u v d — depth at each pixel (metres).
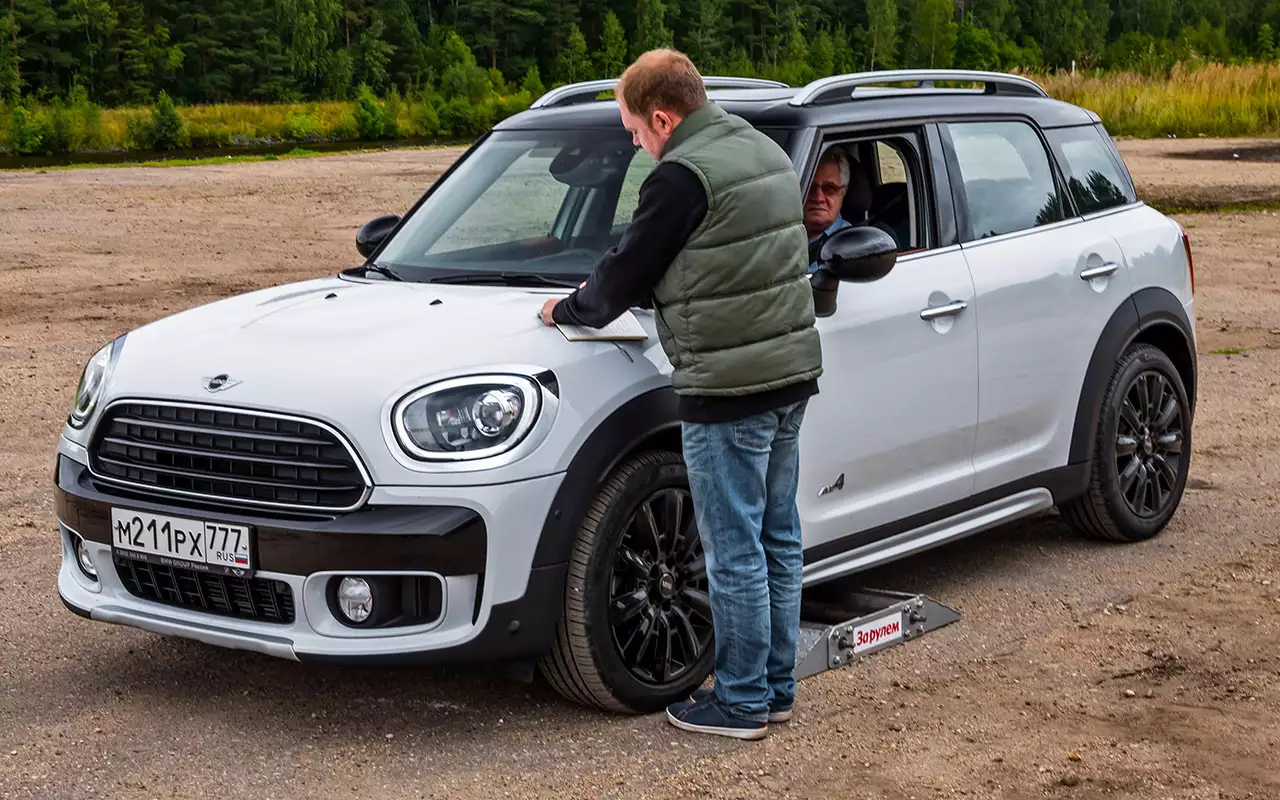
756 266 3.53
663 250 3.53
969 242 5.03
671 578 4.05
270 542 3.66
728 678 3.89
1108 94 37.84
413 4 159.50
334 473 3.65
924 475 4.84
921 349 4.73
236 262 15.12
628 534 3.96
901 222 4.91
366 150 40.03
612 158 4.76
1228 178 23.23
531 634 3.73
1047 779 3.62
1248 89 37.28
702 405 3.62
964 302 4.88
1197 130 35.62
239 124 72.12
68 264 14.90
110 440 3.98
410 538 3.57
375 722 4.04
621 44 153.50
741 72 137.12
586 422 3.78
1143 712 4.08
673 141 3.59
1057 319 5.29
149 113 70.44
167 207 20.91
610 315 3.69
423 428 3.64
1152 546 5.82
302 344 3.93
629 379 3.90
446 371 3.71
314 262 15.16
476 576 3.65
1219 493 6.62
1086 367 5.45
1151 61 41.69
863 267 4.10
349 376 3.72
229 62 132.25
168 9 131.12
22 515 6.20
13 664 4.49
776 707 4.01
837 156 4.70
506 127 5.21
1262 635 4.74
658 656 4.05
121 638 4.73
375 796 3.56
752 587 3.77
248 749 3.85
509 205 4.79
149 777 3.68
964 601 5.14
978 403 4.97
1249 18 175.00
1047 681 4.34
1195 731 3.93
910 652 4.62
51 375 9.33
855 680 4.37
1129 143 31.84
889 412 4.63
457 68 102.00
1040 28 184.88
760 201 3.52
